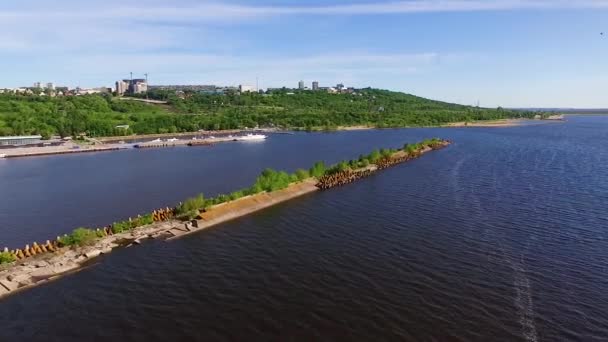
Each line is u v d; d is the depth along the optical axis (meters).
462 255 71.44
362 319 53.16
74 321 54.38
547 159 174.00
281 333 50.66
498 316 53.25
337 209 101.38
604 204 99.81
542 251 72.31
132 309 56.84
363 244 77.50
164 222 90.62
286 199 111.75
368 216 94.62
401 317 53.41
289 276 65.19
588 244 74.94
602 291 58.78
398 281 62.75
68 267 69.62
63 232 90.50
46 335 51.59
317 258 71.75
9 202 116.81
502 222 87.62
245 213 98.75
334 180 130.25
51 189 133.00
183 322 53.47
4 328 53.12
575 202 102.00
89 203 114.44
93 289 62.62
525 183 124.88
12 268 68.19
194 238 82.81
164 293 60.88
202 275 66.31
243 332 51.06
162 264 70.75
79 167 176.25
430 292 59.38
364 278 63.94
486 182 127.31
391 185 126.69
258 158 198.00
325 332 50.66
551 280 62.16
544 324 51.53
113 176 154.25
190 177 150.50
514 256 70.50
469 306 55.62
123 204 112.94
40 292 61.97
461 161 170.62
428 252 73.00
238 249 76.69
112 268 69.62
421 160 175.88
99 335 51.28
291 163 181.75
